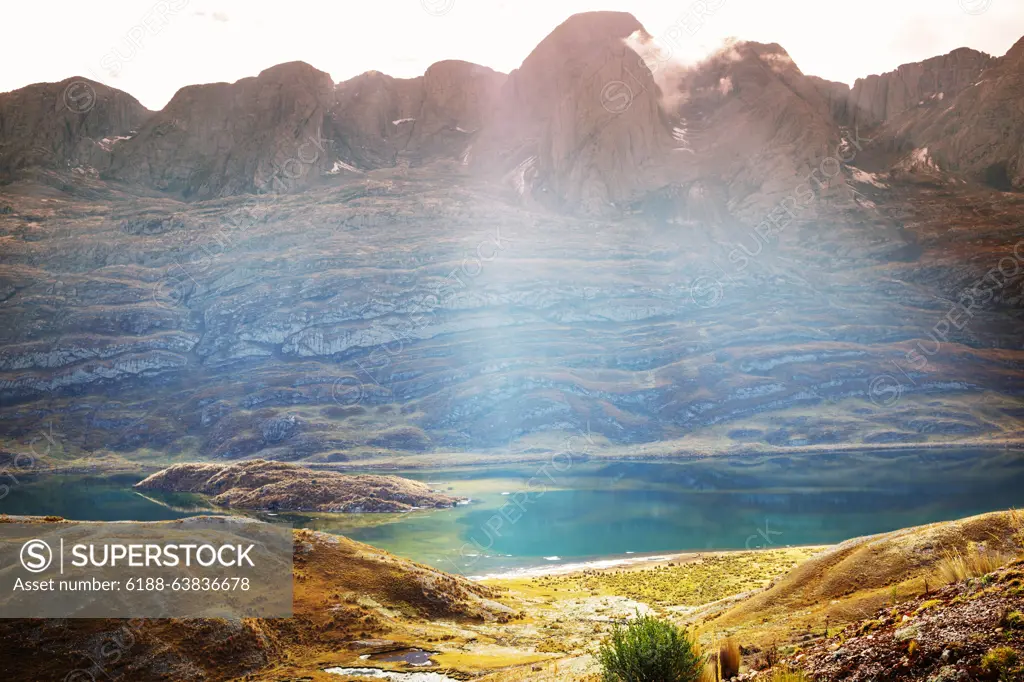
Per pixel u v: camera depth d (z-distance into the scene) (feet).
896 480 490.90
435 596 169.37
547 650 139.74
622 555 297.33
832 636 57.62
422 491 463.42
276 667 128.57
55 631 123.65
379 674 121.80
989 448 619.67
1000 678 33.81
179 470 530.68
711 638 95.96
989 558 57.72
